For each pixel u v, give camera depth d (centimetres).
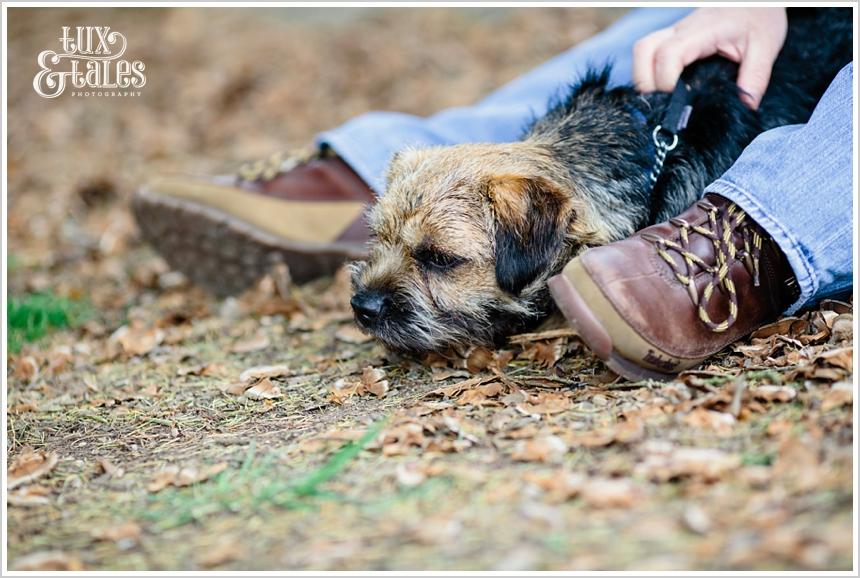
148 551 230
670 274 305
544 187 344
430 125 518
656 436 258
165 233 546
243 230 519
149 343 456
